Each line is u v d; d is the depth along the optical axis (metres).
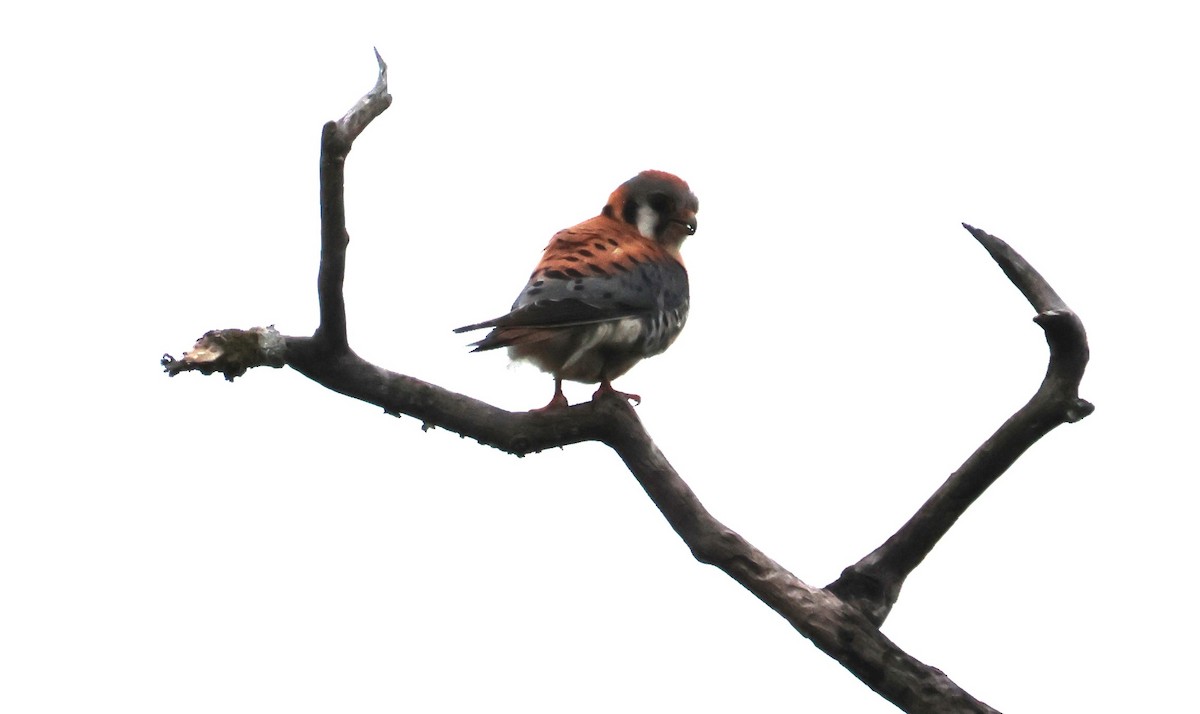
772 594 9.84
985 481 9.88
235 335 9.46
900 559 10.17
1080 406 9.51
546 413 10.03
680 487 10.02
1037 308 9.38
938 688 9.74
